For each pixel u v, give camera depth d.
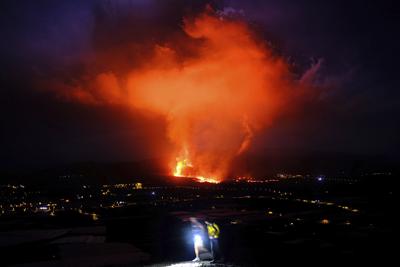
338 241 12.78
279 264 10.02
